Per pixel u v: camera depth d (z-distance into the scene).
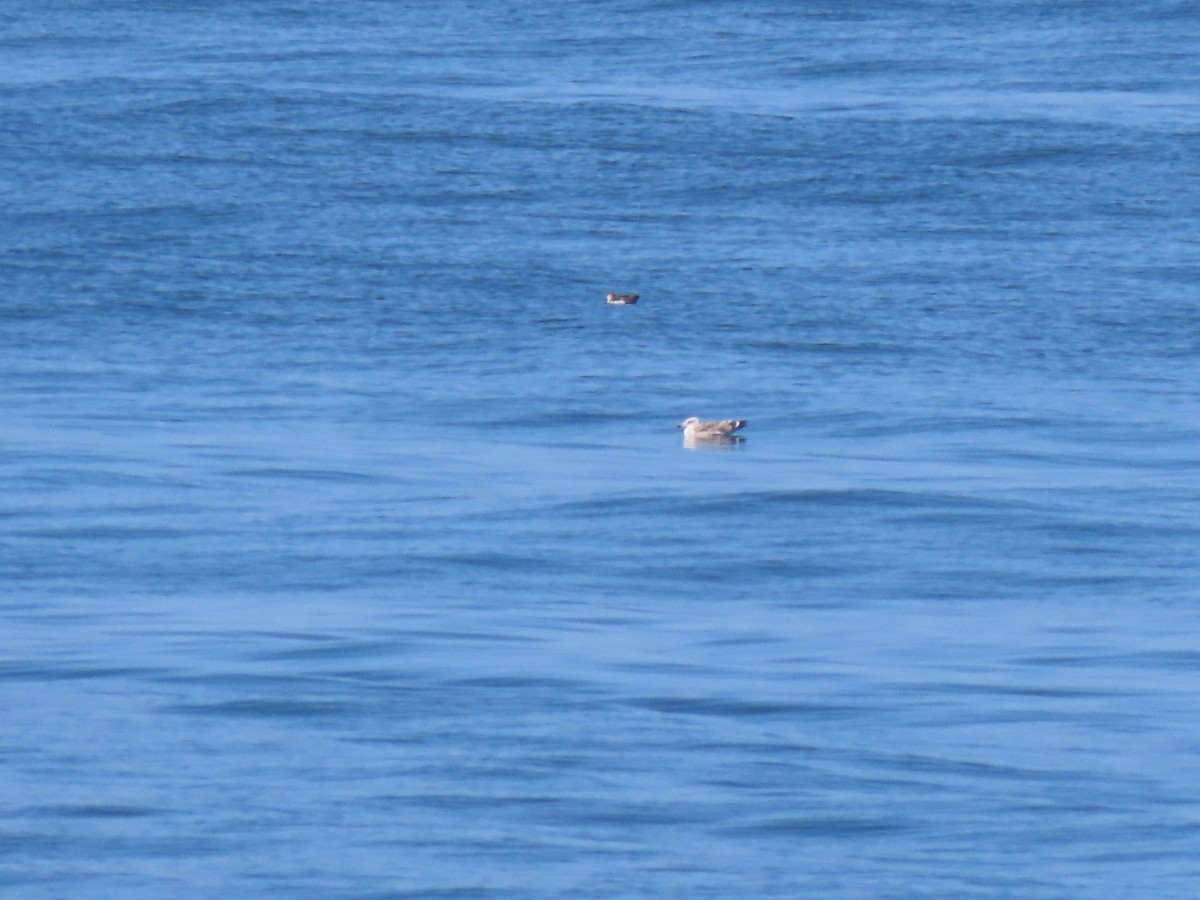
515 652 92.19
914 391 164.88
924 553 114.19
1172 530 120.38
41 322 188.50
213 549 113.38
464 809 72.06
